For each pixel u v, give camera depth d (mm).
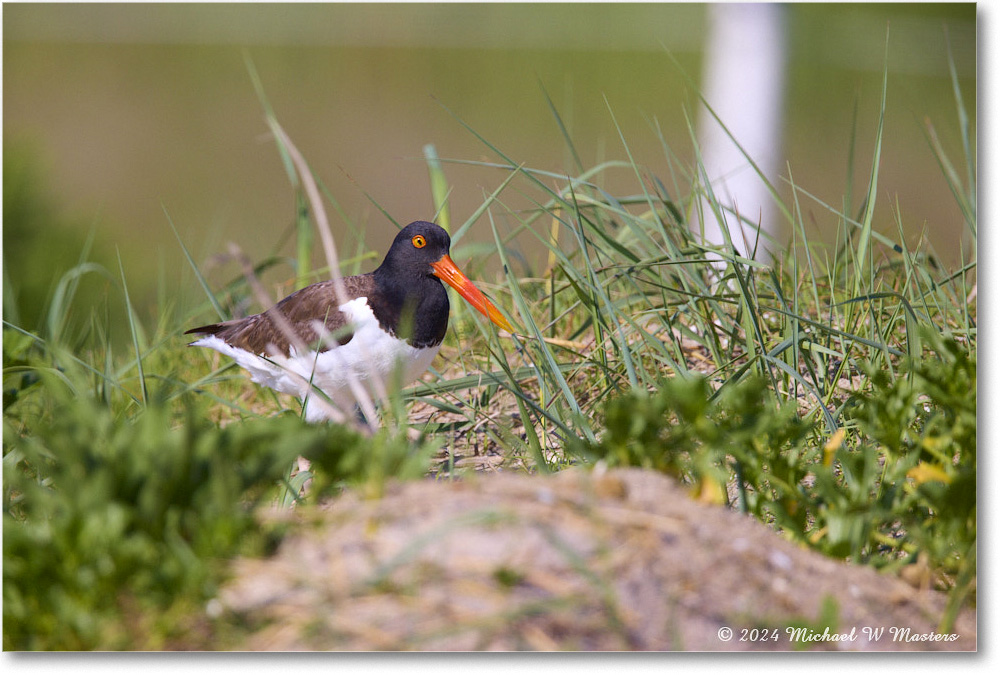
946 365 6793
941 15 37938
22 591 4887
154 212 27469
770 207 14602
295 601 4723
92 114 33344
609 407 6082
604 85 35188
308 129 33156
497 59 37562
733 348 8836
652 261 8422
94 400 7684
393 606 4613
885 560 5996
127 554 4684
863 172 28625
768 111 15039
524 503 5121
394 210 27406
